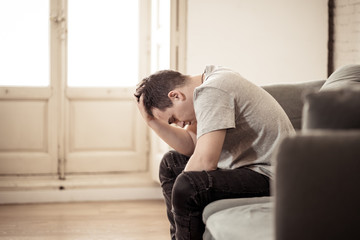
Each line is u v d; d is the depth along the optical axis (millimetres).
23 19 4352
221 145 1870
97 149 4539
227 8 4137
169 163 2277
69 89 4426
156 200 4395
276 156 1131
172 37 3967
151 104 2115
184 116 2078
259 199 1803
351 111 1128
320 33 4332
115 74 4574
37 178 4398
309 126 1170
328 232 1092
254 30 4207
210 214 1734
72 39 4461
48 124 4410
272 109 1988
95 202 4293
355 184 1074
